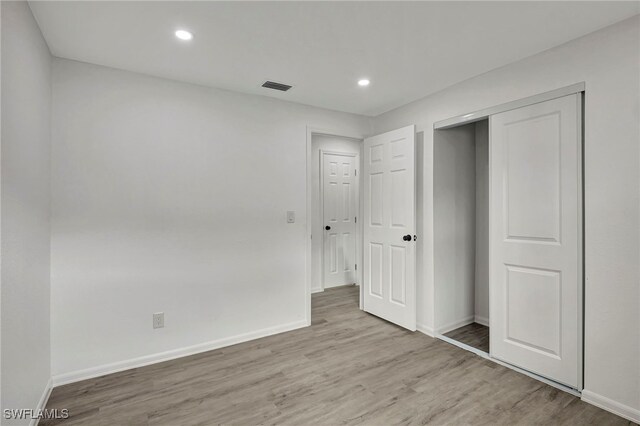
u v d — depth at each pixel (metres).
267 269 3.24
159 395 2.21
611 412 1.99
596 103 2.06
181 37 2.11
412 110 3.40
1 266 1.42
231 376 2.46
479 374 2.46
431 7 1.81
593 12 1.86
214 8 1.80
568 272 2.21
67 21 1.92
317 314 3.87
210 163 2.94
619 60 1.96
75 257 2.38
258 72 2.66
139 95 2.63
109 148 2.51
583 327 2.15
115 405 2.09
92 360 2.45
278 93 3.14
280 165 3.33
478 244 3.56
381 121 3.83
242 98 3.11
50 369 2.27
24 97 1.72
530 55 2.39
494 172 2.65
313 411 2.03
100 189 2.47
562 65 2.22
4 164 1.45
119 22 1.93
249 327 3.14
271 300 3.27
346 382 2.37
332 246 5.05
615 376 1.98
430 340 3.11
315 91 3.10
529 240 2.43
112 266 2.52
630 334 1.92
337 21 1.95
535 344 2.41
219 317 2.98
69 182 2.36
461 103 2.90
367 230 3.86
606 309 2.02
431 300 3.22
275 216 3.29
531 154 2.41
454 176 3.36
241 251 3.10
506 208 2.58
